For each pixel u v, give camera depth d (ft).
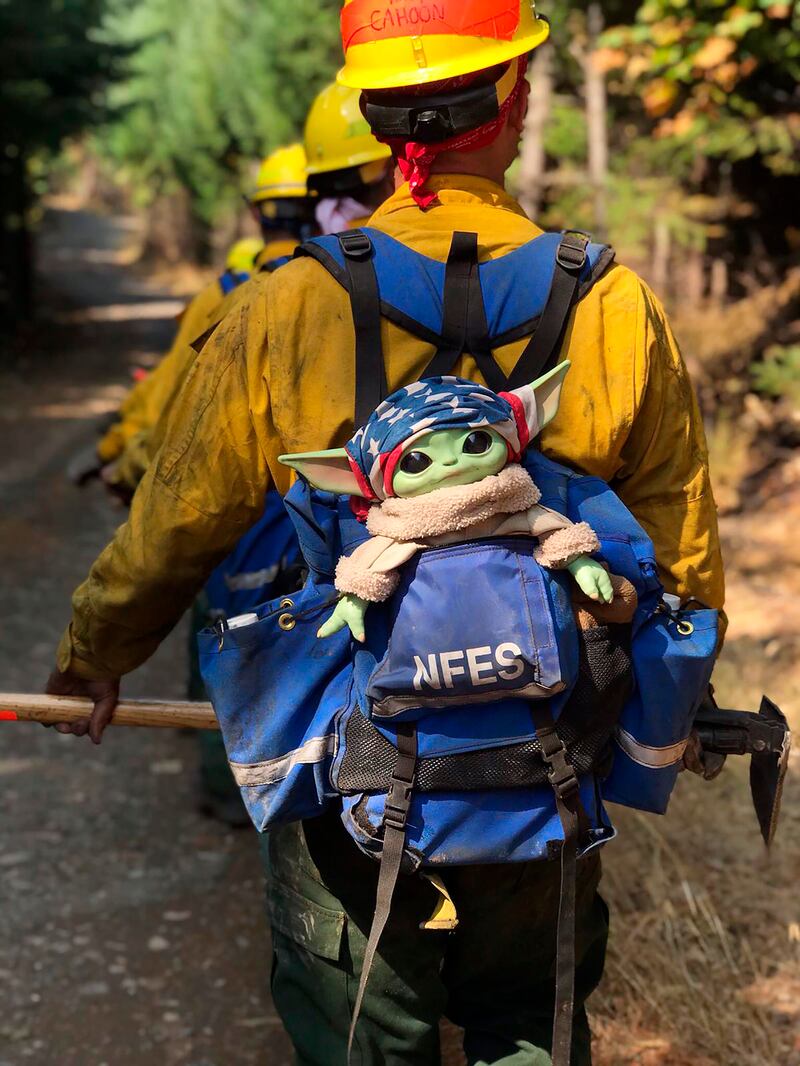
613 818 12.67
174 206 140.26
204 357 6.77
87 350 78.89
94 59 72.95
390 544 5.92
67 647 7.44
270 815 6.45
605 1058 9.80
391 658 5.96
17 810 15.42
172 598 7.07
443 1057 9.95
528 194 27.89
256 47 82.74
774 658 16.84
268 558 10.39
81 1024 11.18
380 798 6.11
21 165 80.02
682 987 10.34
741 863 12.12
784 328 26.27
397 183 7.17
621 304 6.53
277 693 6.43
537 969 7.03
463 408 5.86
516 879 6.72
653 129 28.04
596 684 6.16
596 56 22.65
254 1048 10.87
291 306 6.49
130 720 7.58
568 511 6.30
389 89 6.67
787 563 21.04
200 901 13.32
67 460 42.04
